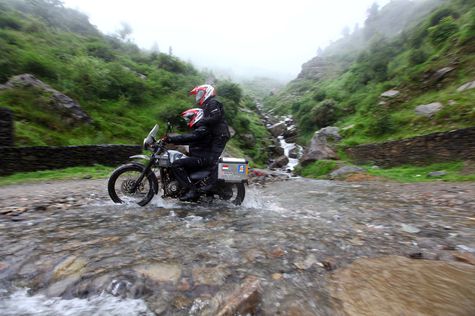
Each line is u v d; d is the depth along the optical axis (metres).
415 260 2.16
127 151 14.80
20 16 36.19
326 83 64.75
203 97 4.34
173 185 4.13
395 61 32.47
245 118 34.69
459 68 17.38
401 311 1.47
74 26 52.19
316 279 1.87
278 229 3.03
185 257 2.17
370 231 3.07
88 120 18.73
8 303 1.59
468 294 1.63
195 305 1.56
